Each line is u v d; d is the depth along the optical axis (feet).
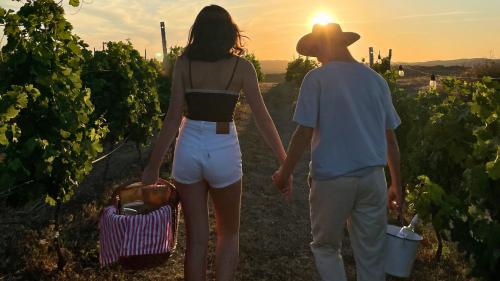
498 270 9.37
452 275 14.11
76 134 14.73
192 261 9.20
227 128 9.00
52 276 13.28
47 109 13.96
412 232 12.16
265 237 17.39
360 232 9.85
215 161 8.87
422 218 11.53
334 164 9.34
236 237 9.77
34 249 14.76
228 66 8.93
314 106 9.34
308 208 21.80
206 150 8.86
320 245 10.14
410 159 16.71
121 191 9.57
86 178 26.04
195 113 8.93
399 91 23.27
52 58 15.14
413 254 11.84
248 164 30.48
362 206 9.67
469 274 9.96
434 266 14.85
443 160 15.20
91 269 13.80
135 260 8.73
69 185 14.20
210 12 8.95
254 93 9.17
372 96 9.43
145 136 28.68
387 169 19.70
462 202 10.85
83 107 15.65
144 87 28.48
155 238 8.69
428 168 15.87
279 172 9.84
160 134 9.04
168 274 13.55
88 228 17.39
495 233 8.96
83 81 23.61
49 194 13.93
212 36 8.82
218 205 9.40
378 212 9.68
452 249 16.33
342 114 9.29
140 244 8.61
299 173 29.37
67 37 15.79
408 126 20.24
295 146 9.50
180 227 17.66
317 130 9.61
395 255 11.78
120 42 27.30
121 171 28.25
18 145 13.51
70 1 15.60
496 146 9.95
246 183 25.40
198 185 9.18
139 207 9.37
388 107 9.75
